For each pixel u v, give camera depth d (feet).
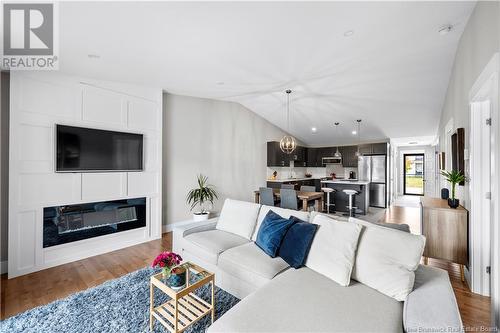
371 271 5.15
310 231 6.52
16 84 8.68
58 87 9.65
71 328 5.85
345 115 18.57
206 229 9.59
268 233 7.32
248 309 4.47
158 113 12.94
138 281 8.06
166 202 14.17
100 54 8.42
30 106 8.96
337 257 5.58
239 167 18.63
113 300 6.96
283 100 16.71
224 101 17.39
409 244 5.05
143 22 6.59
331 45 8.40
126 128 11.65
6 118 9.12
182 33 7.25
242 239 8.46
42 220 9.24
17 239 8.68
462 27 7.65
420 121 18.21
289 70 10.71
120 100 11.48
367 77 11.83
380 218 18.47
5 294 7.48
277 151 21.70
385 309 4.40
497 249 5.66
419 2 6.22
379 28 7.37
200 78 11.44
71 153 9.78
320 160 27.30
